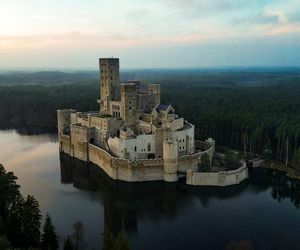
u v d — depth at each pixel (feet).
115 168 531.91
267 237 381.81
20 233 336.08
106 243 297.94
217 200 479.82
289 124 655.76
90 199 486.79
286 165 612.29
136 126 635.25
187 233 392.88
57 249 332.60
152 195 492.54
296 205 464.24
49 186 536.42
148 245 368.48
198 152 594.24
